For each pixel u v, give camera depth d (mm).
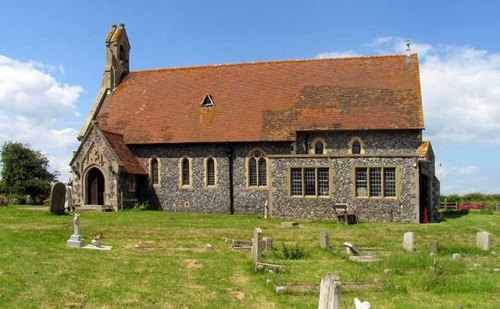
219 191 40156
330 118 38125
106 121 44375
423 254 19703
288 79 42469
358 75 40969
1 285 14211
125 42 48906
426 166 35312
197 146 40781
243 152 39656
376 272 17375
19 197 55750
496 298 14172
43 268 16578
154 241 24188
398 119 36750
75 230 21953
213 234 26391
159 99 44844
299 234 27078
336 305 9078
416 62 40656
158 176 41781
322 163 34875
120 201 39438
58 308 12562
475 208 50375
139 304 13180
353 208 34188
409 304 13391
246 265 18375
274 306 13188
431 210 35312
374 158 33875
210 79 44938
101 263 17906
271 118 39781
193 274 16734
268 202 36656
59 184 33594
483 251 22156
